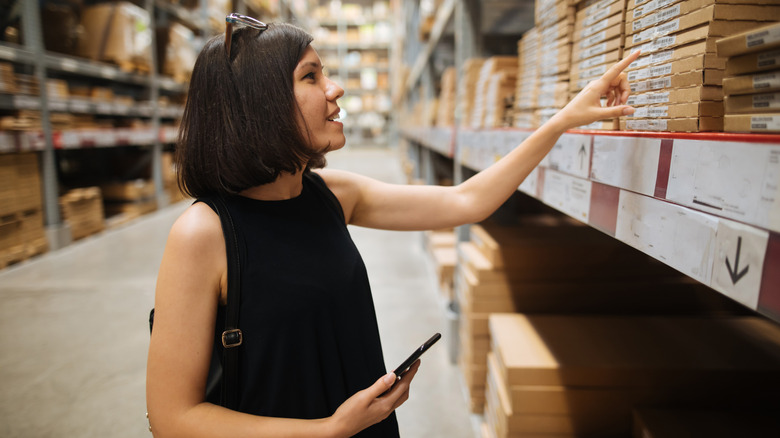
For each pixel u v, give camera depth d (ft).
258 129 2.21
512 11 7.99
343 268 2.54
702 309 5.42
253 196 2.48
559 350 4.05
